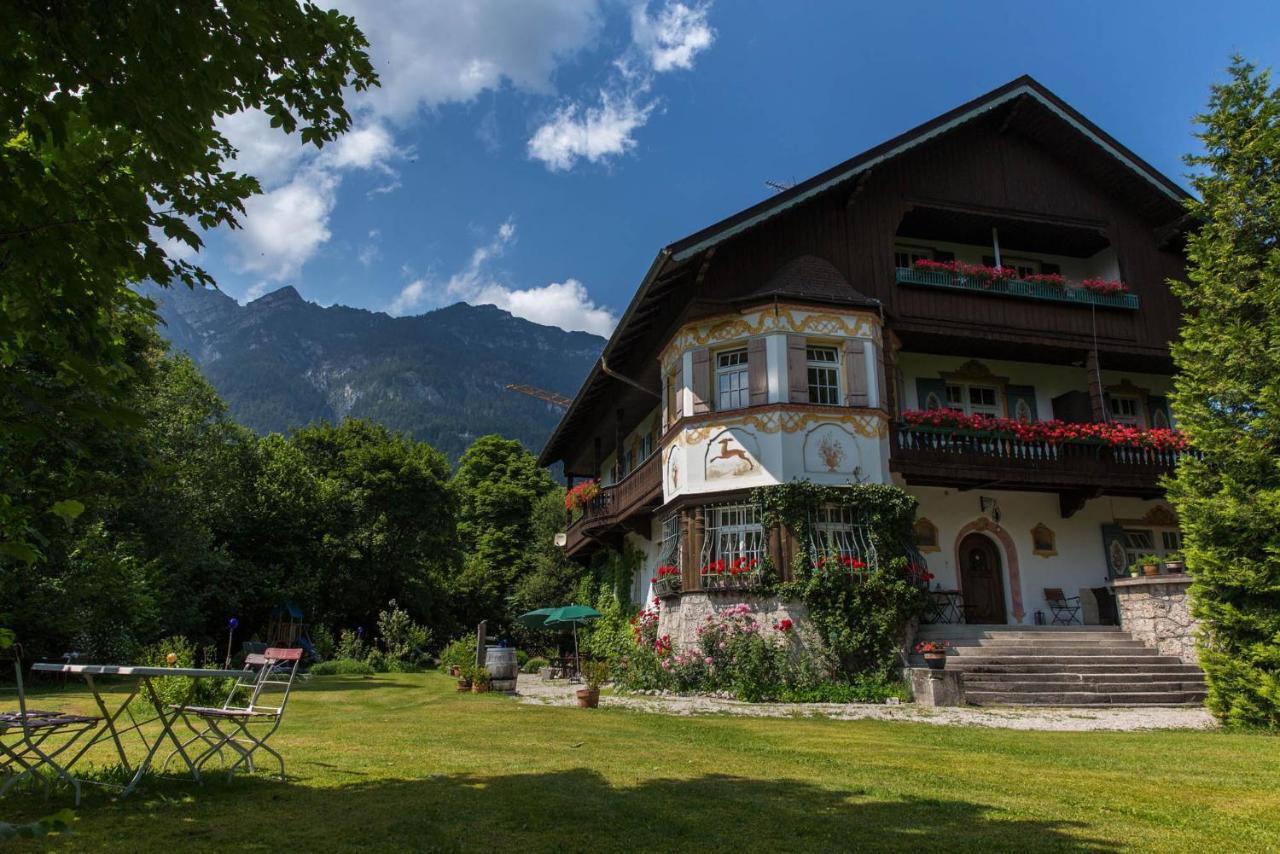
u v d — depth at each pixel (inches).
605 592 1034.1
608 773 253.0
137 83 136.8
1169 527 778.8
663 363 728.3
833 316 650.8
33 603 668.1
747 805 209.8
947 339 718.5
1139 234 787.4
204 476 1141.7
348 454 1561.3
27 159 131.5
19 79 130.4
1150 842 181.3
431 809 197.8
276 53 162.9
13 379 121.3
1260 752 322.0
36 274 138.3
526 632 1606.8
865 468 627.2
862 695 543.2
